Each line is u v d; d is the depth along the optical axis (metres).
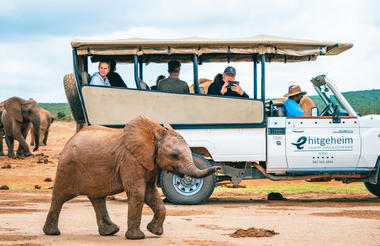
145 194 6.81
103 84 11.10
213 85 11.38
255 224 7.79
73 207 10.39
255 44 10.91
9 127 26.92
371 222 7.94
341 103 11.45
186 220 8.27
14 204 10.57
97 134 6.84
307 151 10.98
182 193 10.80
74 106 11.58
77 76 10.92
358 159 11.12
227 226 7.62
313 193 13.50
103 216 6.91
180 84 11.15
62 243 6.16
